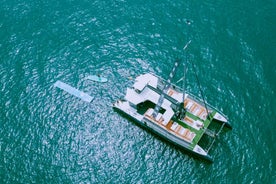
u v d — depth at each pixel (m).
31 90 96.44
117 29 106.88
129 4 111.69
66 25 108.12
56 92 96.06
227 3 109.88
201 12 108.56
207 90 95.19
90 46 104.00
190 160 86.50
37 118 92.19
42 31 107.06
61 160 86.19
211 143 88.38
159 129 87.62
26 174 84.50
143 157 86.94
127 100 90.94
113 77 98.62
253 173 83.81
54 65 100.69
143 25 107.25
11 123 91.50
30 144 88.44
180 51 101.88
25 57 102.19
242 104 92.94
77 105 94.12
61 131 90.25
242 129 89.62
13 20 109.44
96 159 86.44
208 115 89.12
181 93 91.31
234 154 86.62
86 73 99.31
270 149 86.69
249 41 102.50
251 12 107.75
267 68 97.94
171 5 110.56
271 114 91.25
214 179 83.75
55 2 113.12
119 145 88.50
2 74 99.19
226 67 98.50
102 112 93.12
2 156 86.88
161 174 84.69
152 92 92.00
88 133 90.00
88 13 110.31
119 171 84.94
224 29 104.94
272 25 105.12
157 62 100.56
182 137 86.12
